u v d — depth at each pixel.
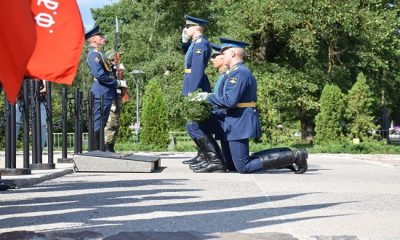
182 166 11.94
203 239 4.11
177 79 30.12
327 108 23.45
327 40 29.88
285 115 31.16
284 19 27.36
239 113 9.78
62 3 5.47
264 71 28.27
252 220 4.95
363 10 29.20
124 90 13.17
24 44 4.02
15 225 4.72
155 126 22.98
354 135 23.59
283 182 8.31
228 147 10.31
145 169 10.27
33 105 10.55
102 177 9.28
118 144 23.00
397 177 9.48
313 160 15.47
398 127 47.81
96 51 12.78
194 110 9.80
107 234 4.31
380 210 5.61
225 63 9.77
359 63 30.47
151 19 42.66
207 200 6.25
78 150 12.78
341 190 7.34
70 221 4.91
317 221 4.93
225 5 30.03
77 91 12.73
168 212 5.40
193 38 10.81
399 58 33.62
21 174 8.98
